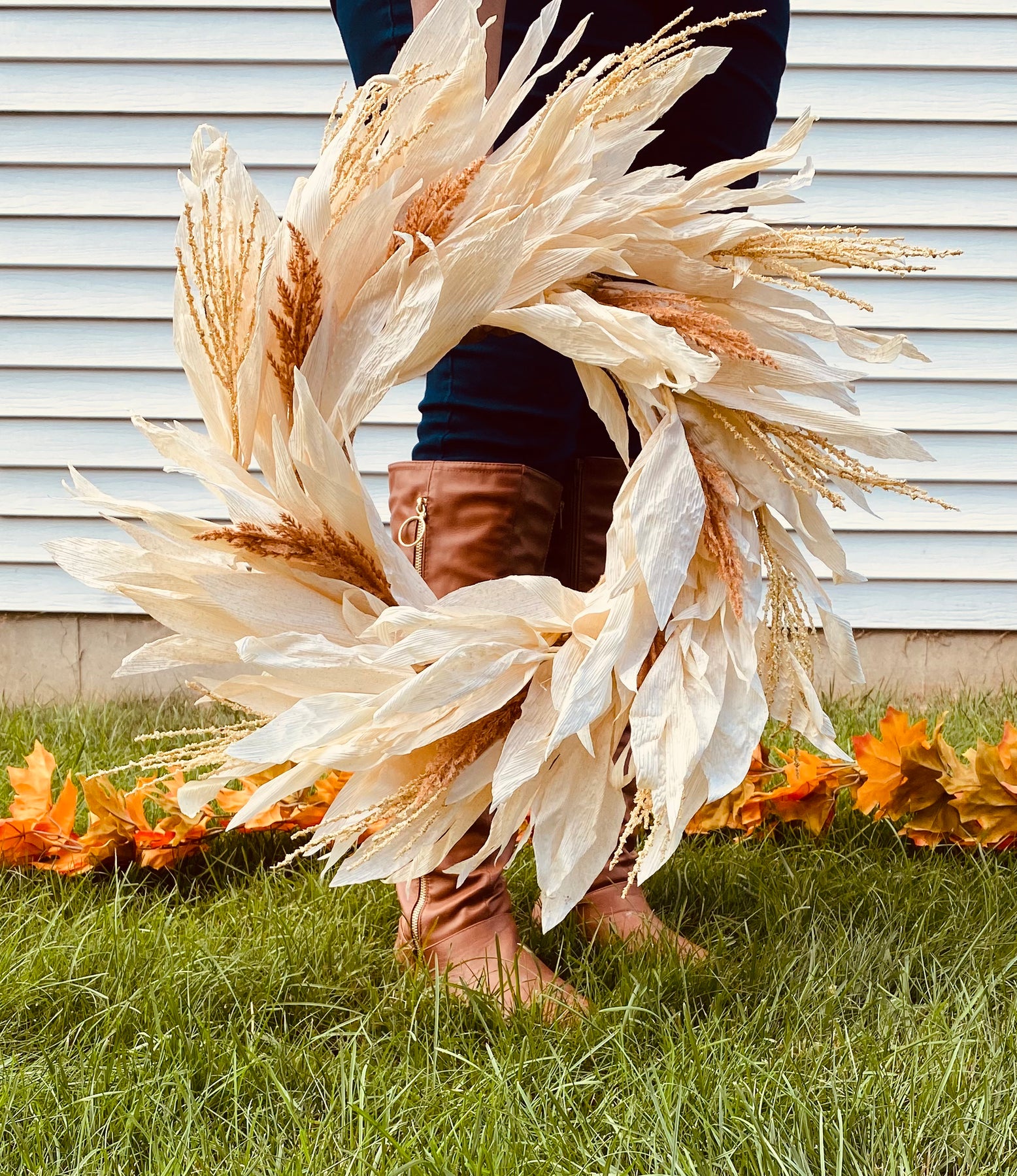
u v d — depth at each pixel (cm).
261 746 99
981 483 317
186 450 110
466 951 137
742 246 119
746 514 119
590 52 136
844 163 312
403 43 138
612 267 114
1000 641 319
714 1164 97
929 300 315
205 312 108
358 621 111
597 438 159
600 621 112
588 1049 116
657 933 146
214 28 310
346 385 110
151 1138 101
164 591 110
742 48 145
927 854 183
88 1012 128
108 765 215
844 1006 129
